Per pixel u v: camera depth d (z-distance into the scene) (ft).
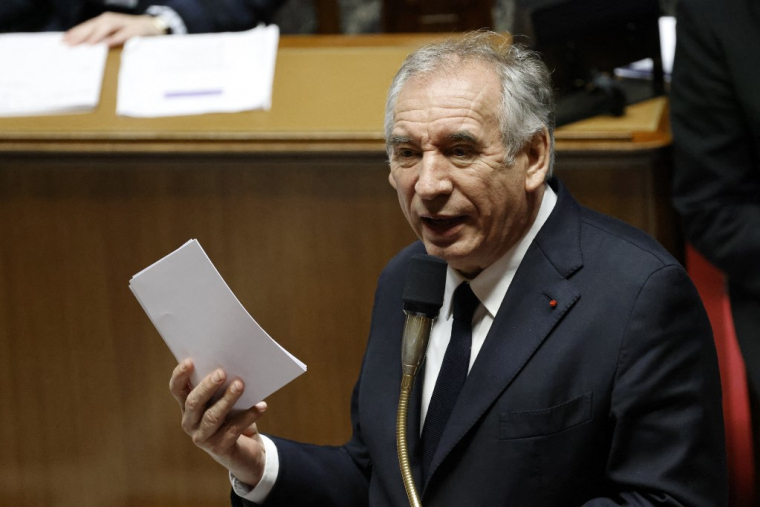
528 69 19.58
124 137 34.53
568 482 19.38
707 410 19.38
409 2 59.72
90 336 36.37
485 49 19.43
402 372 19.97
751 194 31.42
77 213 35.40
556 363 19.43
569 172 32.24
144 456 36.94
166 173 34.60
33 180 35.29
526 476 19.35
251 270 35.01
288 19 66.59
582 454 19.33
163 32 42.80
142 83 36.01
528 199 20.08
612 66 33.68
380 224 33.96
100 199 35.17
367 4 66.54
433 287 19.07
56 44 37.63
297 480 22.48
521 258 20.51
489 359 19.92
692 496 18.84
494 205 19.16
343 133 33.42
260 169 34.06
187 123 34.88
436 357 21.30
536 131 19.45
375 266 34.37
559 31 32.71
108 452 37.14
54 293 36.11
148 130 34.71
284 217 34.37
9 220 35.73
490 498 19.51
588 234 20.47
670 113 32.22
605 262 19.88
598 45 33.37
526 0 33.14
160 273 18.95
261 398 20.18
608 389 19.16
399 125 19.08
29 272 36.06
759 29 30.50
